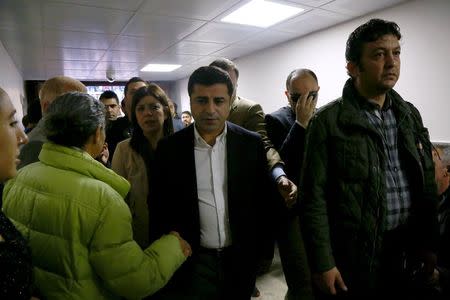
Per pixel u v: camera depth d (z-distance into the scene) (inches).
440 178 52.1
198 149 45.9
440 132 102.0
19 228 32.4
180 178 45.4
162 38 147.9
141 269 33.3
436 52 100.4
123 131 90.8
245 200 46.1
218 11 114.2
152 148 60.7
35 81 257.4
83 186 31.7
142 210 57.0
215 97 43.1
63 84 49.6
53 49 159.3
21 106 214.4
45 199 31.4
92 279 32.3
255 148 48.1
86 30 130.2
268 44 165.6
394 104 43.8
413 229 45.1
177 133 47.9
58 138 33.3
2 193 36.2
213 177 45.4
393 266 43.7
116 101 117.5
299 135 59.7
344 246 42.4
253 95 190.1
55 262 31.1
